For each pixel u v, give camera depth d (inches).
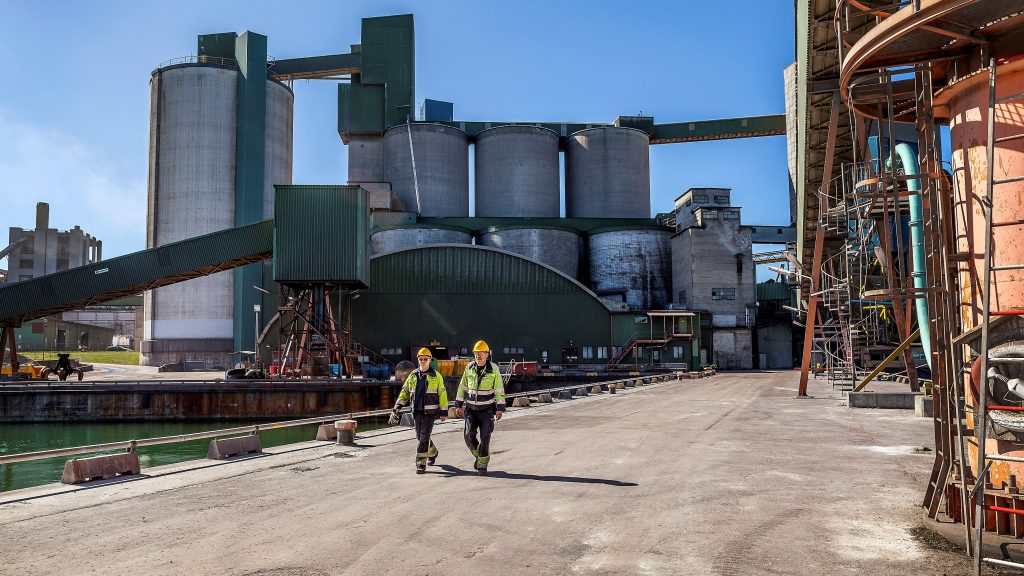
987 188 236.8
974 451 268.5
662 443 580.7
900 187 932.0
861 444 561.9
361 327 2849.4
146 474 446.6
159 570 236.5
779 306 3880.4
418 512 324.2
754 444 567.5
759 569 233.6
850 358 1471.5
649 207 4685.0
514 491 372.8
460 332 2893.7
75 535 287.1
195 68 3912.4
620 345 2970.0
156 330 3745.1
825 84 916.6
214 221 3855.8
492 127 4746.6
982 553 245.9
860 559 244.4
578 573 230.4
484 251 2965.1
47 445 1375.5
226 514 325.7
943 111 301.7
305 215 2054.6
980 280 265.7
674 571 231.8
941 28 249.8
